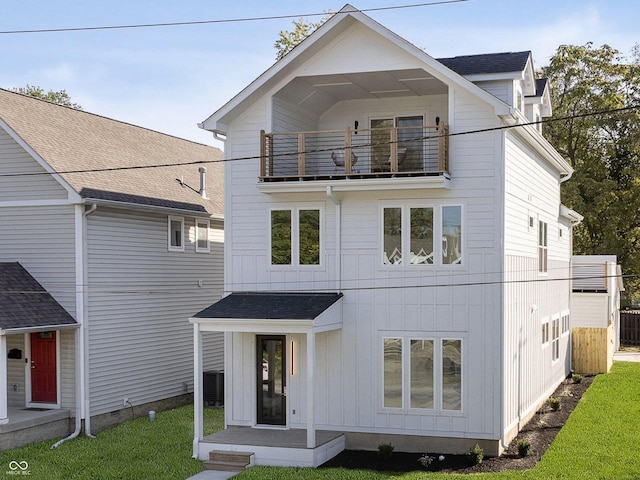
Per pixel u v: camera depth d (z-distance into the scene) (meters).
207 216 28.62
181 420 24.86
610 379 32.06
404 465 19.30
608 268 35.19
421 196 20.78
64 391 23.23
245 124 22.20
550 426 23.17
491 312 20.19
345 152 20.97
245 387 21.97
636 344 46.09
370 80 21.62
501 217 20.17
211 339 29.73
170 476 18.66
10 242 23.86
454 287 20.48
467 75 22.30
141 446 21.53
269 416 21.92
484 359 20.20
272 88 21.80
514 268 21.59
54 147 24.53
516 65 22.12
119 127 30.30
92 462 19.89
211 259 29.70
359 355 21.14
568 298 33.50
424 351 20.67
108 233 24.22
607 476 17.72
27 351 23.72
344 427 21.20
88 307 23.28
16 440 21.33
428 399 20.61
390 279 20.98
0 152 23.98
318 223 21.67
